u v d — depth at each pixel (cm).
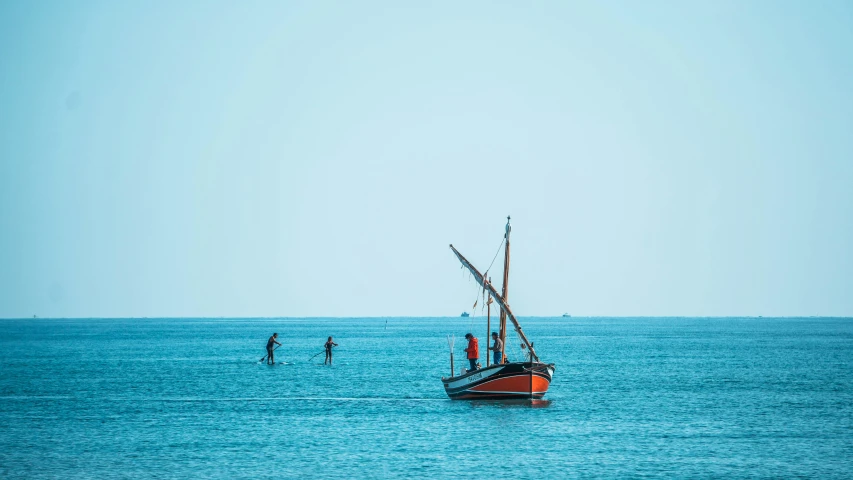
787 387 10231
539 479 5009
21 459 5594
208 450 5897
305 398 9094
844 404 8438
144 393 9706
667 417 7438
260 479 5009
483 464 5403
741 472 5194
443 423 7088
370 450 5869
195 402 8762
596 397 9031
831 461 5506
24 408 8275
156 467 5338
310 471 5216
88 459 5594
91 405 8519
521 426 6906
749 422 7156
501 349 8325
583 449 5897
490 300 8306
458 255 8506
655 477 5062
